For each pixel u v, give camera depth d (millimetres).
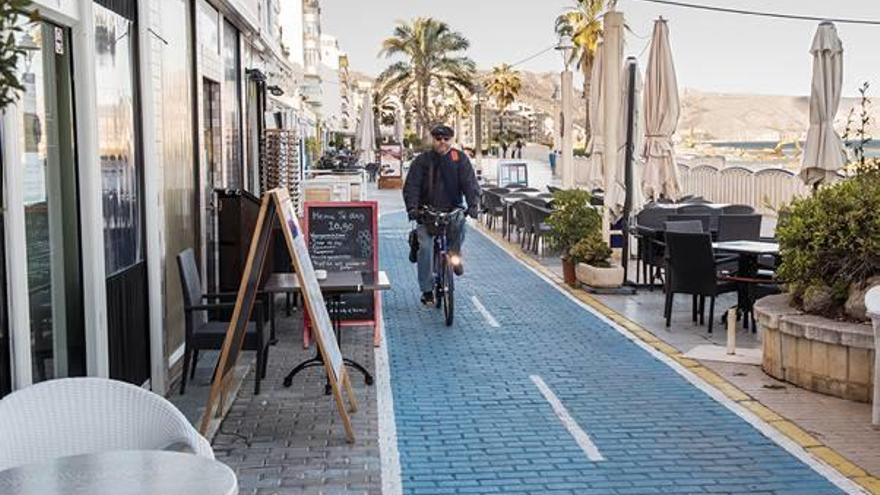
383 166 42875
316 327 6406
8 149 4914
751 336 9984
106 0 6750
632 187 13430
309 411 7227
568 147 21141
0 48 3160
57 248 6066
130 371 7121
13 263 4945
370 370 8547
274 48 18516
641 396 7621
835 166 11164
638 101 13383
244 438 6555
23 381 5035
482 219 25891
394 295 12914
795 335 7785
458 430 6738
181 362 8852
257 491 5539
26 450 3900
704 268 10164
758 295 10086
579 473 5840
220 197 10273
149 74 7656
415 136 73312
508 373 8422
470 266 16125
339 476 5797
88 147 6242
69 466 3473
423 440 6512
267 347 8516
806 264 8078
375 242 9570
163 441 4047
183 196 9352
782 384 7953
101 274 6344
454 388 7910
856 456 6113
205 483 3271
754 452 6215
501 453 6234
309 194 14031
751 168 23344
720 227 12156
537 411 7211
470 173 11117
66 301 6223
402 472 5863
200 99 10141
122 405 4082
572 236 13672
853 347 7340
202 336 7688
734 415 7059
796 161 25859
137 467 3453
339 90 77812
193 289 7938
